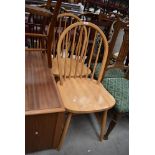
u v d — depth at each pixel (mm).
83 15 1987
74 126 1540
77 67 1425
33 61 1372
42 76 1199
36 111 913
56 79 1382
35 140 1130
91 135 1480
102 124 1356
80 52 1425
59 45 1209
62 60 1565
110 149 1394
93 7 3604
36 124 1019
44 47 1423
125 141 1486
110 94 1311
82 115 1676
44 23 1389
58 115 1020
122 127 1632
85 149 1354
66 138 1412
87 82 1390
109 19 1855
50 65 1306
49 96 1030
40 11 1045
